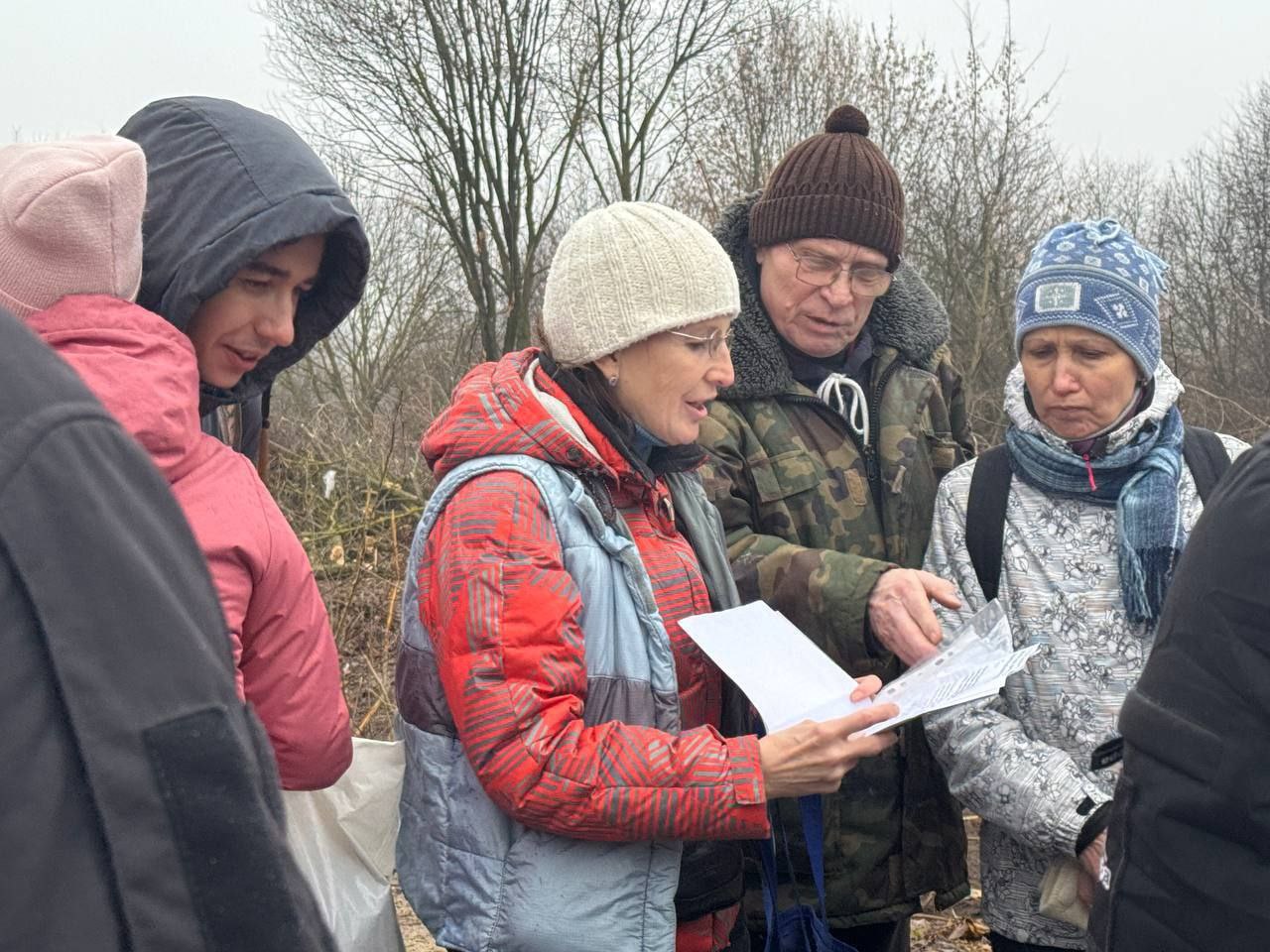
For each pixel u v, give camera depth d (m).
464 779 1.84
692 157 13.23
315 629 1.82
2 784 0.75
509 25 13.74
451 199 14.40
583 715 1.84
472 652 1.75
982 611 2.10
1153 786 1.38
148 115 1.95
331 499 8.33
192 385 1.68
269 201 1.88
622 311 1.93
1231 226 13.12
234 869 0.85
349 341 13.72
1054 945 2.21
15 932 0.75
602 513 1.90
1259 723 1.29
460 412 1.92
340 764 1.90
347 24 13.72
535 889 1.77
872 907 2.44
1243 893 1.29
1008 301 12.01
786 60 13.09
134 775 0.81
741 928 2.21
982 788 2.14
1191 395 9.48
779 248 2.50
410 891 1.90
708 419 2.48
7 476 0.80
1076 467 2.22
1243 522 1.33
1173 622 1.40
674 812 1.75
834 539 2.46
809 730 1.81
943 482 2.42
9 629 0.77
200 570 0.94
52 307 1.62
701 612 2.04
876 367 2.63
